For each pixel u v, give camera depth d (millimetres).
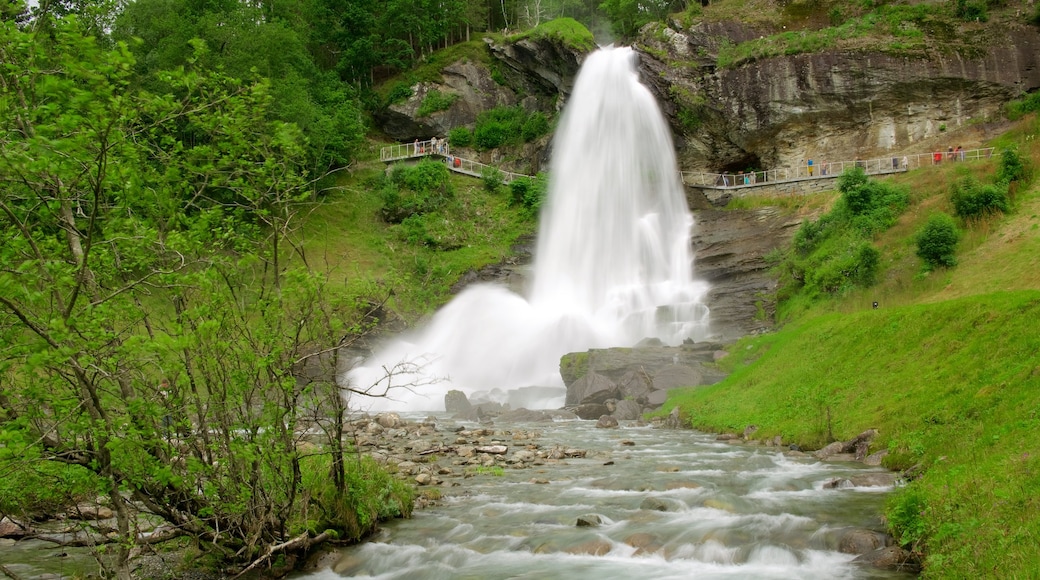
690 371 33969
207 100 10414
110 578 10773
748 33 65000
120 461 9414
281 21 67000
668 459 20484
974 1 58625
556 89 75938
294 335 11195
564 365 37844
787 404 24844
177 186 10352
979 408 17016
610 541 12508
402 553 12531
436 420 32750
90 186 8672
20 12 9570
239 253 10922
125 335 9617
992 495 10812
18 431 7504
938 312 23703
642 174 63531
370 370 42625
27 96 9102
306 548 12477
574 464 20281
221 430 10812
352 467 14641
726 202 60469
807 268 41531
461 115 75500
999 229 36062
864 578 10312
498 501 15875
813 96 57906
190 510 11117
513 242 60531
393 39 79188
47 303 8656
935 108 56094
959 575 9250
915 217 40094
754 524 12773
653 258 57219
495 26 94438
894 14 60031
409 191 62000
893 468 17234
